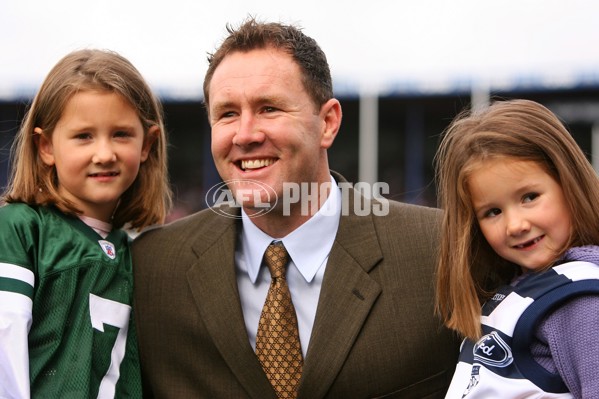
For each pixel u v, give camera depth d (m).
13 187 1.75
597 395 1.36
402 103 7.27
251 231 1.78
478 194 1.55
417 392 1.67
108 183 1.73
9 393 1.47
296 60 1.72
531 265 1.54
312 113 1.74
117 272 1.75
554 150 1.52
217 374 1.73
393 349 1.67
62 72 1.74
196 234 1.86
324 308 1.70
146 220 1.93
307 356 1.66
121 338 1.71
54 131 1.72
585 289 1.43
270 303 1.72
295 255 1.75
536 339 1.48
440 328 1.69
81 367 1.58
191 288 1.77
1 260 1.57
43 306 1.59
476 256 1.65
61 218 1.70
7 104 7.16
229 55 1.75
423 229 1.79
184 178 7.52
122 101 1.74
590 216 1.53
